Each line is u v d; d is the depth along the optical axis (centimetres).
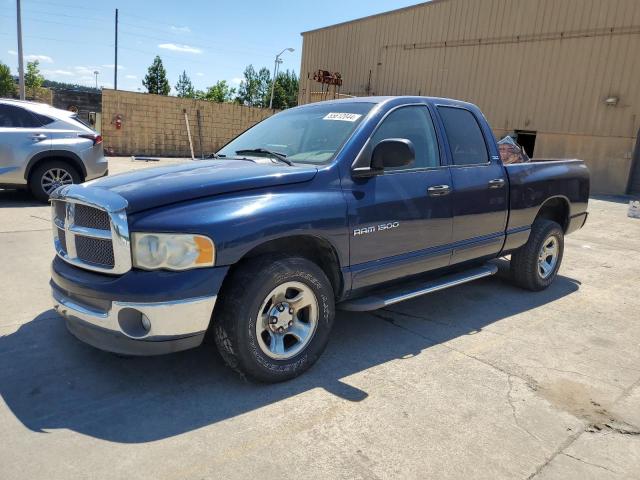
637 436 298
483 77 1998
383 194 381
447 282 453
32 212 841
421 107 438
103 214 310
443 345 415
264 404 315
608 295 572
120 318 296
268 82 7881
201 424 291
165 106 2219
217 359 368
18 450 262
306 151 390
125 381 334
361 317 471
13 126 884
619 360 400
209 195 312
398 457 270
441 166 436
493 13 1942
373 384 346
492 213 478
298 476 252
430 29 2158
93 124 1396
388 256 392
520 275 554
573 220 598
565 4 1747
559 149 1812
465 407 321
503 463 269
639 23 1591
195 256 296
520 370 376
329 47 2608
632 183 1678
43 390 320
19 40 2022
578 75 1741
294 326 347
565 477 260
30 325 412
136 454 262
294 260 334
